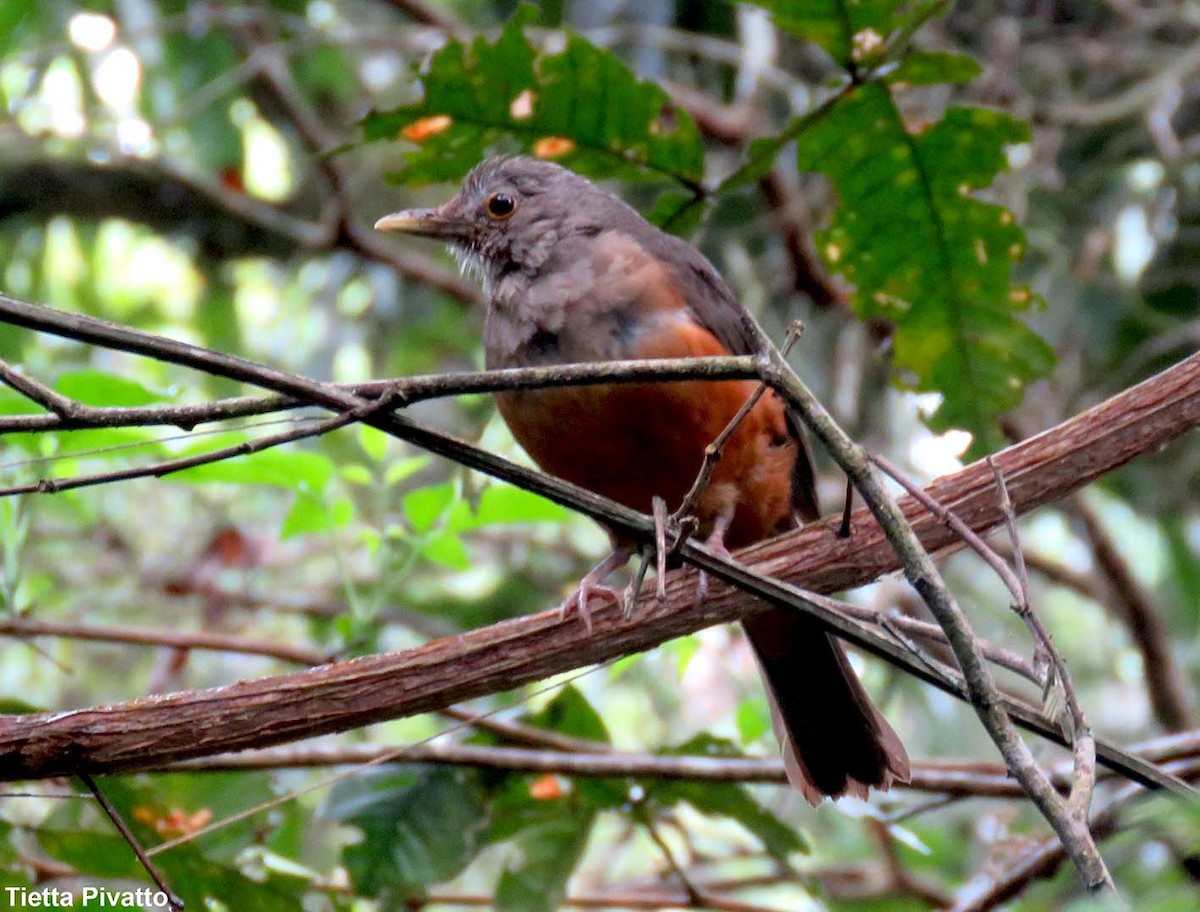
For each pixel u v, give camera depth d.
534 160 9.72
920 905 12.23
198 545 14.23
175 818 8.98
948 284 9.33
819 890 9.38
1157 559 16.14
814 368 14.32
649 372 5.81
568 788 9.52
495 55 8.48
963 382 9.55
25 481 8.83
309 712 6.85
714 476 8.62
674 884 12.02
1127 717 14.86
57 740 6.57
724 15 15.57
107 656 13.61
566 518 9.44
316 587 14.53
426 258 16.25
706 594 7.32
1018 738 5.39
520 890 9.31
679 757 9.11
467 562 9.48
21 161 15.91
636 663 11.97
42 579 9.58
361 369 16.09
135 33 13.83
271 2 15.56
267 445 5.69
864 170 8.99
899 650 6.22
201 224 16.41
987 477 7.26
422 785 9.27
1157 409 7.19
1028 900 9.48
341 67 16.09
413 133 8.91
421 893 9.10
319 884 9.52
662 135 8.93
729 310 9.05
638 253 8.91
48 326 5.33
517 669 7.15
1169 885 5.17
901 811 11.36
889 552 7.35
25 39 14.68
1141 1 15.42
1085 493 13.78
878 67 8.55
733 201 14.74
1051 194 14.29
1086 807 5.26
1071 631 15.62
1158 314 13.97
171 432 8.95
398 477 9.66
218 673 13.41
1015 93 13.80
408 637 14.17
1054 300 13.84
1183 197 14.33
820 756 8.95
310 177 16.92
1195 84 15.17
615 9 15.09
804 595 6.29
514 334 9.00
